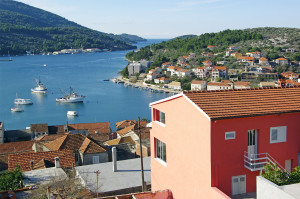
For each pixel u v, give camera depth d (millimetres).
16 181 34281
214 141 22203
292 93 25969
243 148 23078
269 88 26438
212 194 22281
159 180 31047
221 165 22562
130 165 39344
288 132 24344
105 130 94062
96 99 190375
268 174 20875
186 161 25703
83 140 56125
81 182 34750
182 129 25938
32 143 68875
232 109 23000
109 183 34156
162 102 29172
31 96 197125
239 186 23297
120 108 167750
